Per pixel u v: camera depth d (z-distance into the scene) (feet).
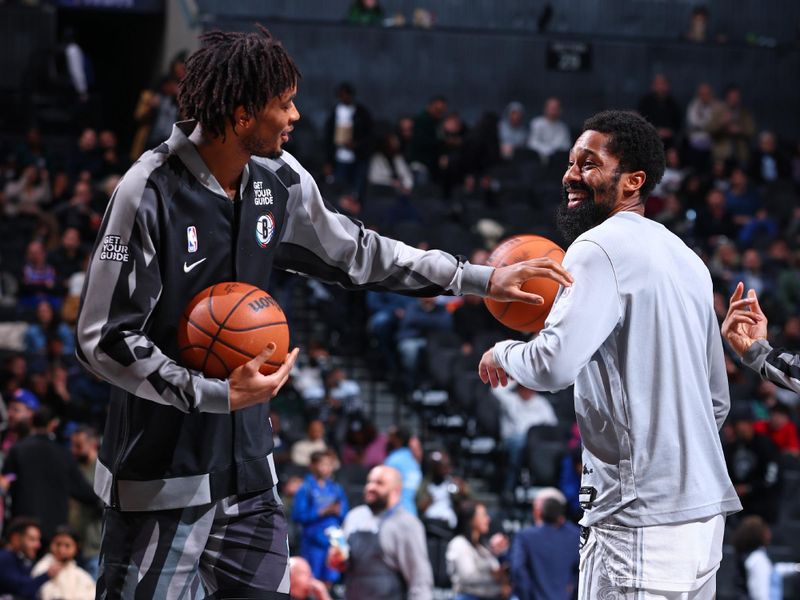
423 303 34.78
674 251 8.84
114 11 50.21
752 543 25.09
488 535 27.40
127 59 56.29
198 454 8.32
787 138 49.83
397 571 20.13
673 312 8.64
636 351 8.56
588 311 8.41
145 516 8.34
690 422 8.57
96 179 44.73
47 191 41.93
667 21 51.39
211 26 46.11
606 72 48.93
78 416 30.50
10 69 50.57
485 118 44.86
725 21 51.70
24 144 44.70
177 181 8.24
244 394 7.85
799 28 50.65
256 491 8.62
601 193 9.03
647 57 49.08
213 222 8.37
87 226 39.86
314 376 33.09
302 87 47.14
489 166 44.50
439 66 48.08
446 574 26.58
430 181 44.27
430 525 26.78
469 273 9.23
